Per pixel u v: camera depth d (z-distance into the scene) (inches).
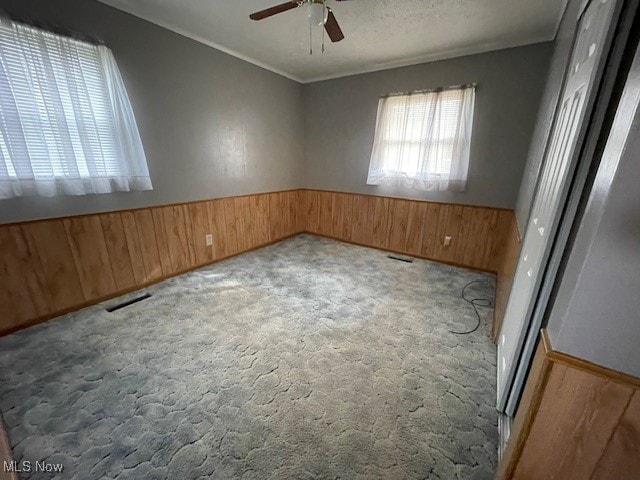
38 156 75.0
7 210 73.9
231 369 66.4
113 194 94.1
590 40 40.3
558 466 31.6
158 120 101.9
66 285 86.6
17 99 70.0
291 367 67.4
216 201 128.3
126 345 73.9
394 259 141.8
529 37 101.3
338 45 112.9
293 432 51.5
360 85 144.3
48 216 81.0
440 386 62.4
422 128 128.8
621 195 22.8
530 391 33.2
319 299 99.8
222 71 119.6
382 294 104.3
